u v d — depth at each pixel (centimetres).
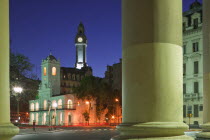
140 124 366
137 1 386
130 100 382
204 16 663
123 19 409
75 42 13562
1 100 397
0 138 387
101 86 7119
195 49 4741
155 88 368
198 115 4562
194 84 4712
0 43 402
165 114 367
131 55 385
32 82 4388
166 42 378
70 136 2956
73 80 10194
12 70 4047
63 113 7181
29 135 3167
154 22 376
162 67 372
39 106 8281
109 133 3500
